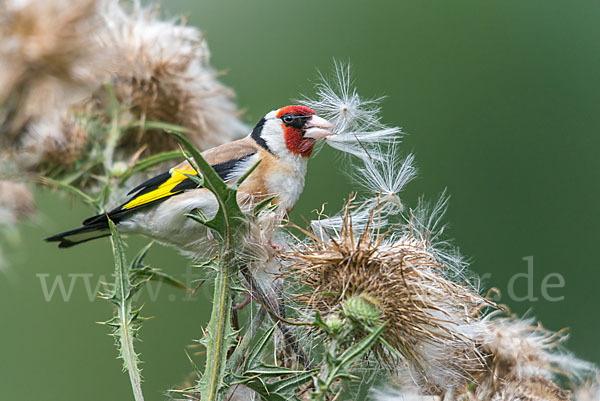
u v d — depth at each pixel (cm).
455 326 604
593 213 1366
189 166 793
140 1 887
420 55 1401
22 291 1178
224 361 554
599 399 656
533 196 1358
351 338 572
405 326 595
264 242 588
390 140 692
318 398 510
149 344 1172
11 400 1149
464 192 1364
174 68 848
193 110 879
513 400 633
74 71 574
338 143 715
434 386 634
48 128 708
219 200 552
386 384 648
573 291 1334
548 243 1361
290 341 618
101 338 1182
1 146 665
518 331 673
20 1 562
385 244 617
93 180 830
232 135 930
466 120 1380
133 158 802
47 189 810
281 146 833
